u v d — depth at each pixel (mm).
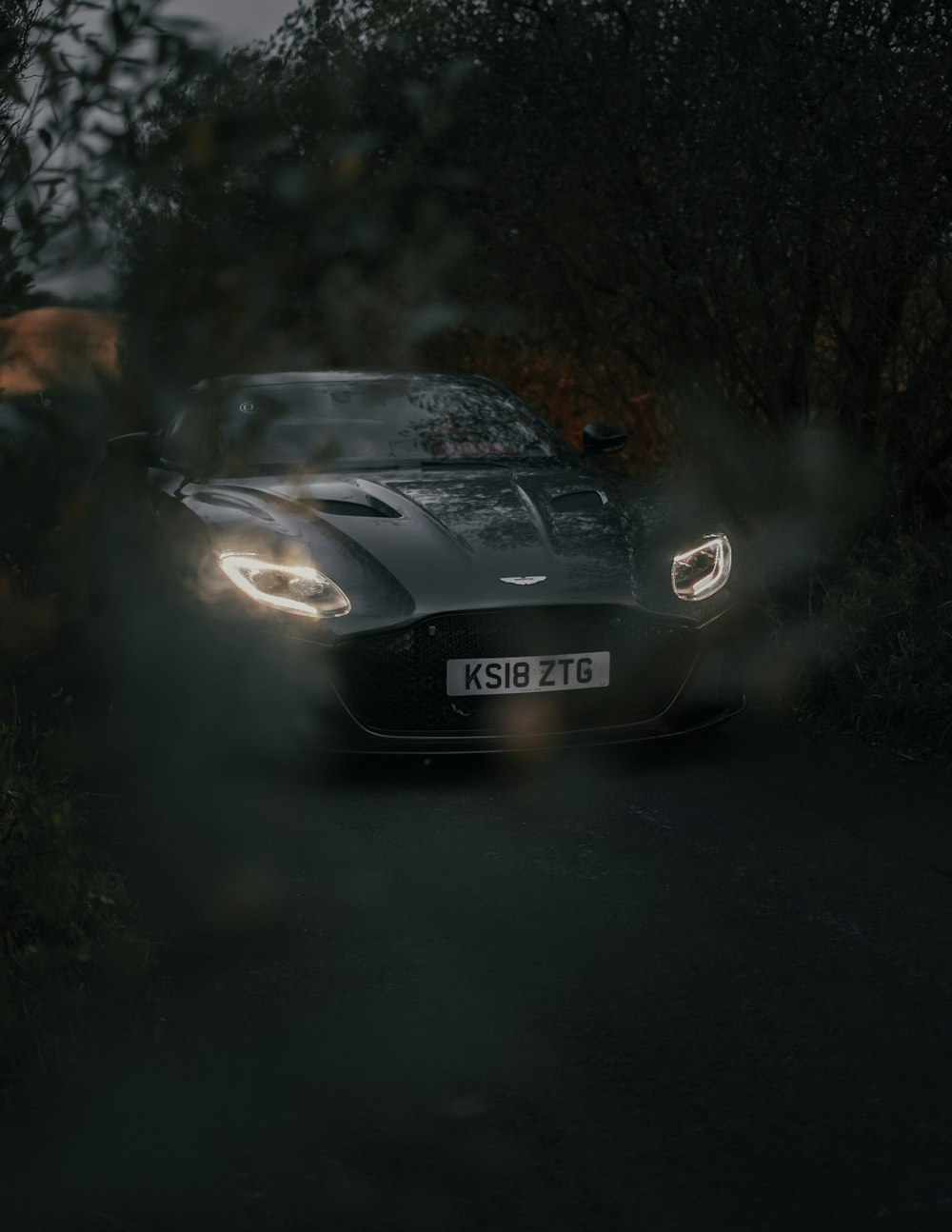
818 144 5895
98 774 4340
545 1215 2057
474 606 4453
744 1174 2164
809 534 6688
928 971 2959
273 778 4562
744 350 6980
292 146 1733
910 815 4082
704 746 4898
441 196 7184
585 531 4879
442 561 4602
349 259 1776
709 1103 2400
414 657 4480
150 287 1744
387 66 6797
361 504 4945
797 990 2873
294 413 5758
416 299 1779
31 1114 2385
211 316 1761
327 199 1730
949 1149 2227
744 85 5941
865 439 6836
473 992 2883
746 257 6523
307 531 4715
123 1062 2572
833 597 5871
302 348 1803
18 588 2135
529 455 5805
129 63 1730
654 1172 2174
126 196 1764
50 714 3693
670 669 4688
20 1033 2566
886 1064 2533
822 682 5395
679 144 6336
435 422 5859
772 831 3941
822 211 5828
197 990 2895
